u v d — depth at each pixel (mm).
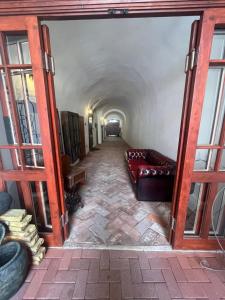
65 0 1025
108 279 1285
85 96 5051
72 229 1861
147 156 3922
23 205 1587
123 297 1166
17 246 1222
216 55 1238
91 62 3070
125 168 4312
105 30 2102
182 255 1504
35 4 1039
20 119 1382
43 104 1227
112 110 12102
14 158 1436
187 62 1192
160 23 1883
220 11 1027
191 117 1201
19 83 1319
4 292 1058
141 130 5156
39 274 1325
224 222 1523
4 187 1452
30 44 1128
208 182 1361
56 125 1374
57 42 2117
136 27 2025
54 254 1514
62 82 3074
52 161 1352
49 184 1416
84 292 1194
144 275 1317
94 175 3740
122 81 4535
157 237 1729
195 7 1021
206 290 1212
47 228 1644
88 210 2264
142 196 2479
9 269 1056
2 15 1086
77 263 1420
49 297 1162
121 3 1024
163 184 2396
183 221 1460
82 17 1112
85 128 5949
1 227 1216
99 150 7375
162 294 1185
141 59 2836
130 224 1955
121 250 1557
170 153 2779
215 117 1307
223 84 1240
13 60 1299
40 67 1161
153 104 3732
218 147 1268
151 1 1013
